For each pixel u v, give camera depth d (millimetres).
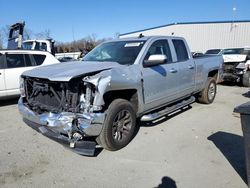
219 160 3646
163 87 4816
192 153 3893
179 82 5340
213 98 7293
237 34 26953
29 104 4098
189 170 3385
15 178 3232
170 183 3088
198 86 6309
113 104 3758
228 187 2977
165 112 5031
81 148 3475
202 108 6723
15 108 7004
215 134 4719
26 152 3982
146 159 3713
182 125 5238
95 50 5254
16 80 7344
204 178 3180
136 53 4465
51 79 3443
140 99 4234
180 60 5496
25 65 7523
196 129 4996
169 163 3584
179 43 5633
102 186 3045
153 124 5266
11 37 10867
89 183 3111
